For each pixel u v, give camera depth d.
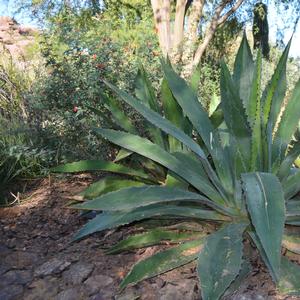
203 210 2.41
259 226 1.71
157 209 2.34
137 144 2.52
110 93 4.01
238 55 2.80
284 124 2.60
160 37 11.19
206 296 1.74
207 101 5.88
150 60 4.69
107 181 2.87
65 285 2.23
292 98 2.60
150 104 3.08
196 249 2.27
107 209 2.10
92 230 2.24
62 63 4.17
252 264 2.28
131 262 2.41
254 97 2.35
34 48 6.48
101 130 2.54
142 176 2.94
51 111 4.17
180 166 2.50
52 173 3.95
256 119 2.35
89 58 4.13
